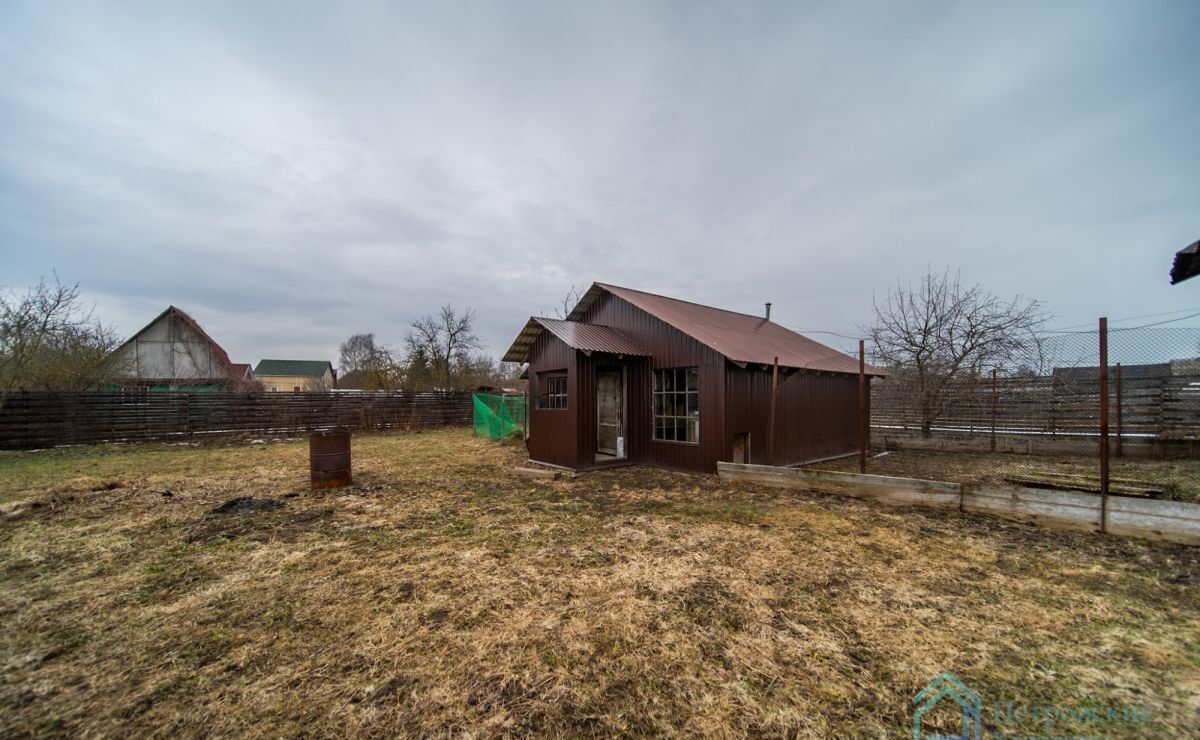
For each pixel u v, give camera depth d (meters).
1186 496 6.07
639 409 9.62
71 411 12.86
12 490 7.30
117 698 2.29
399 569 3.99
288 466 9.75
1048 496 5.02
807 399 9.96
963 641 2.78
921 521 5.30
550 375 9.75
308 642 2.82
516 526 5.28
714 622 3.02
